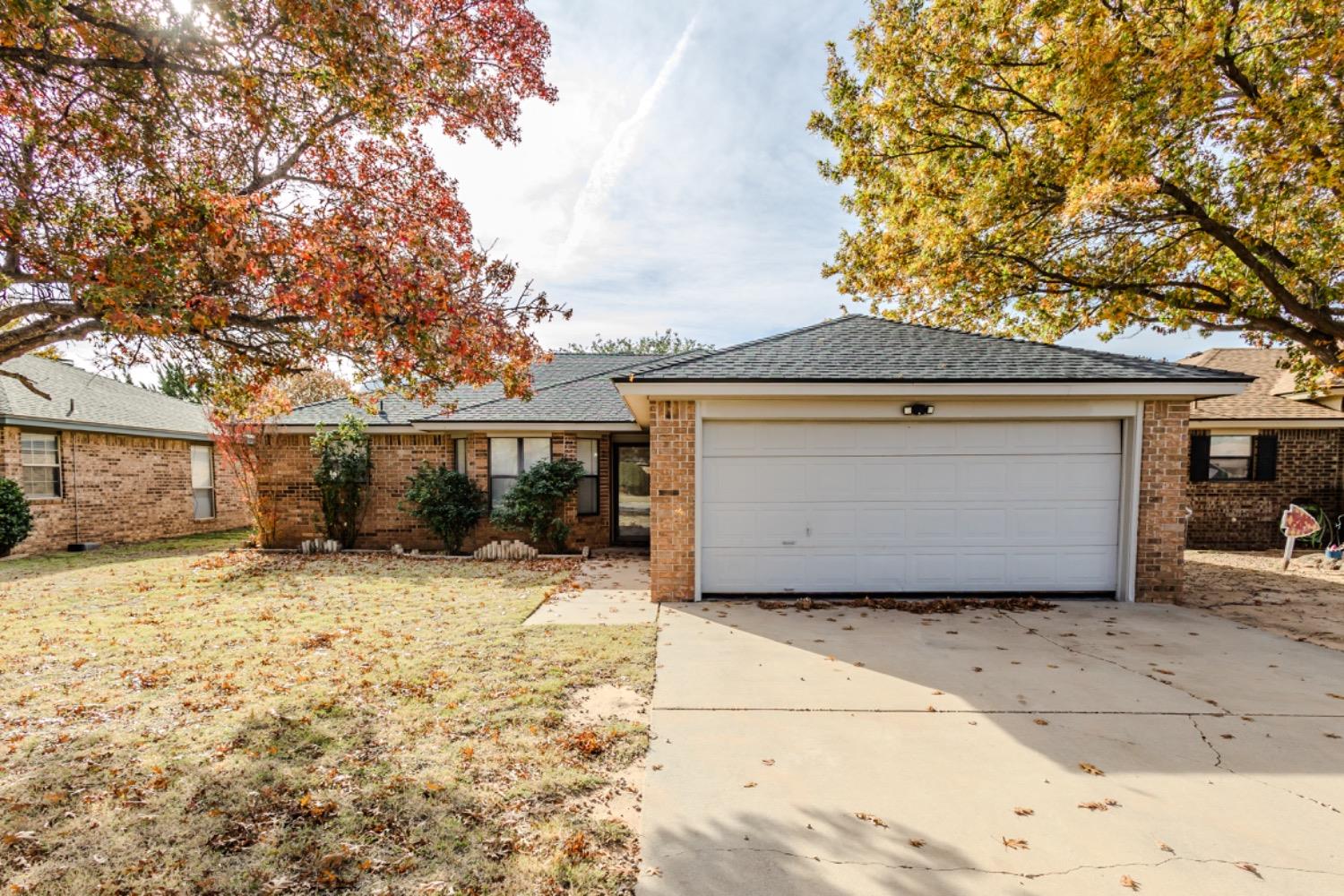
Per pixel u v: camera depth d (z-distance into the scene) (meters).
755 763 3.73
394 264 4.71
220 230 4.13
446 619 7.00
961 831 3.06
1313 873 2.75
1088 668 5.40
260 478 12.69
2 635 6.30
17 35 3.63
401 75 5.27
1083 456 7.96
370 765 3.65
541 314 5.58
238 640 6.14
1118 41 7.43
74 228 4.14
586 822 3.12
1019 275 11.06
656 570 7.95
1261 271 8.98
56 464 12.82
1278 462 13.54
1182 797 3.38
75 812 3.17
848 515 8.04
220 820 3.11
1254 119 7.75
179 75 4.46
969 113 10.29
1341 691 4.89
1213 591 8.54
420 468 12.71
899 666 5.44
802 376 7.49
